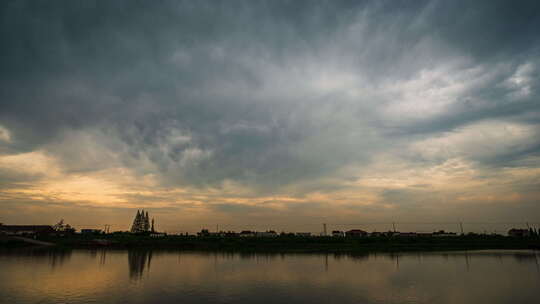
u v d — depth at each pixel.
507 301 22.28
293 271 38.00
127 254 64.69
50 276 32.31
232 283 29.12
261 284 28.64
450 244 88.94
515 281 30.39
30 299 22.02
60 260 49.53
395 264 46.06
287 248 82.94
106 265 43.44
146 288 26.42
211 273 36.00
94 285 27.48
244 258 56.06
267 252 70.94
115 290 25.44
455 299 22.88
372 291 25.61
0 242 83.94
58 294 23.67
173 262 48.75
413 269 40.00
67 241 100.12
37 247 83.69
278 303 21.47
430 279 31.64
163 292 24.83
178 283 28.95
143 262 48.28
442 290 26.00
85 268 39.59
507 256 59.12
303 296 23.69
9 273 33.97
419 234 139.25
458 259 53.53
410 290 26.03
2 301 21.38
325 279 31.64
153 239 108.56
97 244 96.00
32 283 27.95
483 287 27.33
